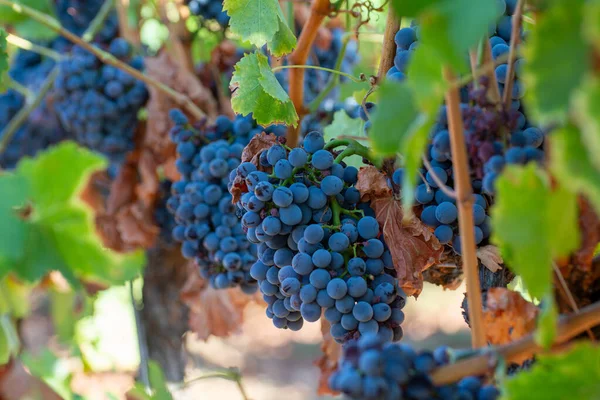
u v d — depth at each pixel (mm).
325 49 1182
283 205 769
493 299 741
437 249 792
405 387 631
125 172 1171
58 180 727
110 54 1131
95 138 1138
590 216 682
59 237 731
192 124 1084
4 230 707
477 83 700
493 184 688
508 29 769
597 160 532
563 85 546
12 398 1142
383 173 799
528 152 692
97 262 742
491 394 654
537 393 622
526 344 646
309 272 770
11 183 714
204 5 1151
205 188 964
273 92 852
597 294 724
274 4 904
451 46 568
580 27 543
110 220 1169
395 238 790
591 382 620
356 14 969
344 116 1090
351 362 628
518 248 610
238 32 899
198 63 1192
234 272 943
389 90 596
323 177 793
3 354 1132
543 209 604
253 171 808
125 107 1126
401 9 574
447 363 646
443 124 740
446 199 768
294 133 967
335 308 768
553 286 711
